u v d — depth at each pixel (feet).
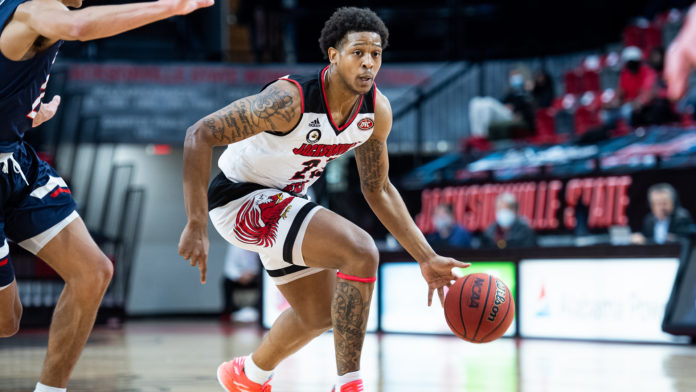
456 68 46.73
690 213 32.60
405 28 55.06
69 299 9.75
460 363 18.34
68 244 9.77
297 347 11.16
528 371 16.65
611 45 47.14
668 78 39.96
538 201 36.88
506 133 42.55
